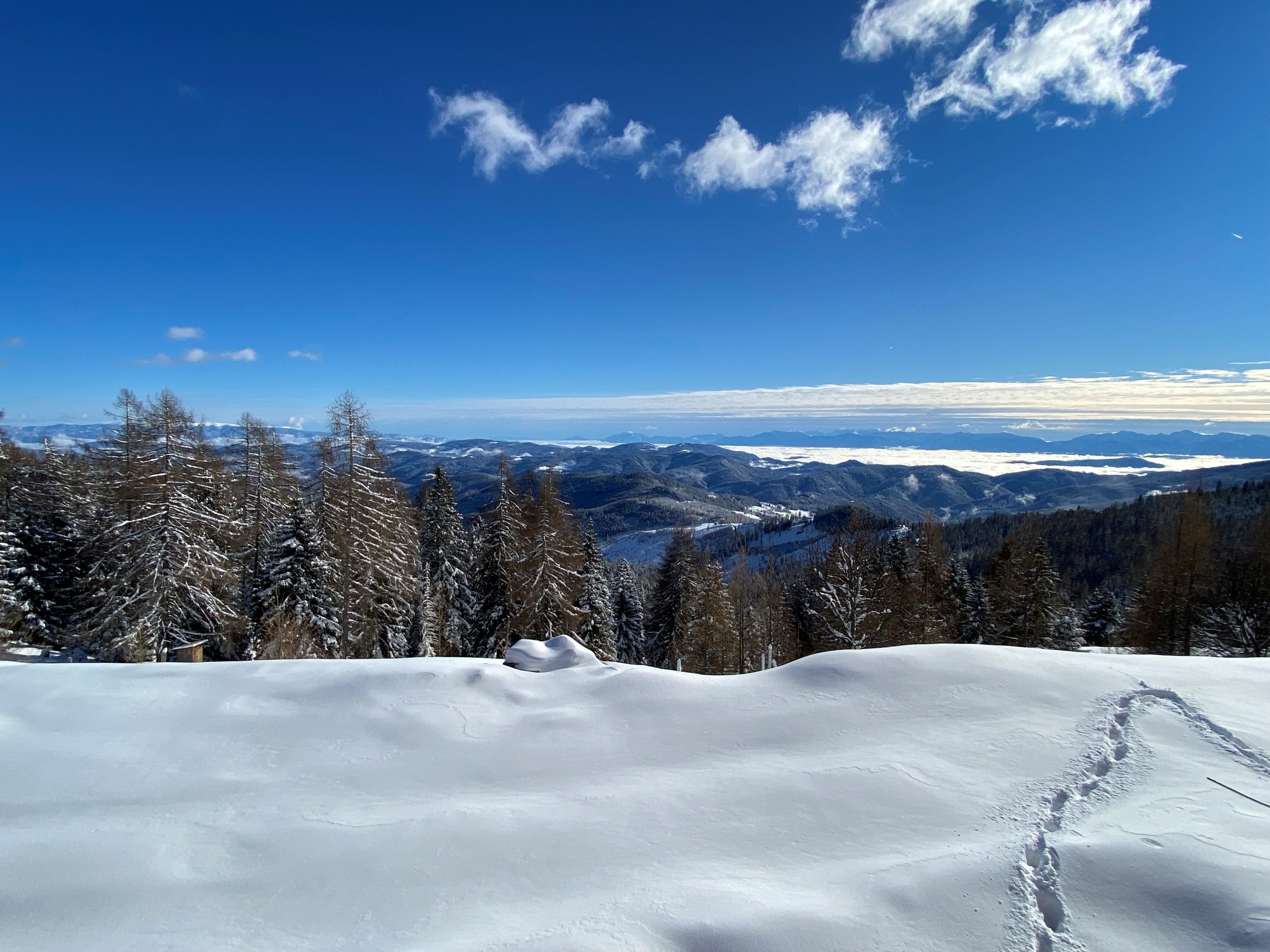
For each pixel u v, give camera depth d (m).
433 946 3.56
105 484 21.45
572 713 7.18
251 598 21.89
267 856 4.55
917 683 7.30
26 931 3.77
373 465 19.28
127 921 3.86
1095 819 4.61
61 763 6.05
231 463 25.69
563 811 5.12
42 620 23.20
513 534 24.48
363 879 4.27
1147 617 22.98
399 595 21.81
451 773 5.94
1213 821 4.47
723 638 26.55
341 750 6.41
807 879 4.16
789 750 6.18
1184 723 6.23
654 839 4.71
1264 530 21.62
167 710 7.22
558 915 3.81
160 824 4.99
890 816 4.91
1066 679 7.31
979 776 5.44
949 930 3.59
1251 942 3.27
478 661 8.91
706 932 3.57
